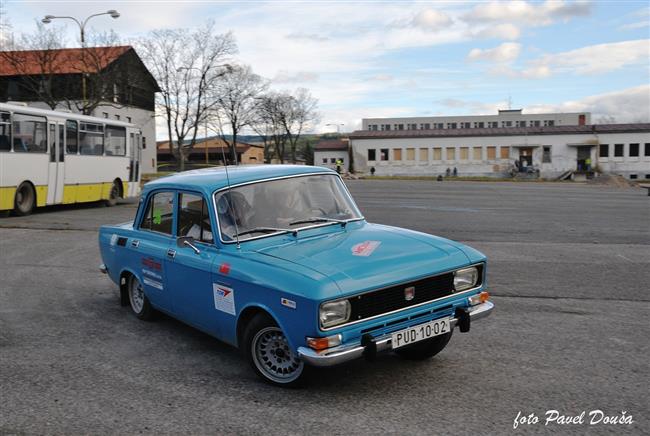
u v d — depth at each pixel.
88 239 12.66
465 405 4.11
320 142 87.62
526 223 15.91
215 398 4.30
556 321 6.35
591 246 11.66
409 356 5.09
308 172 5.53
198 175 5.62
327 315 3.89
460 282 4.60
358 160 76.00
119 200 24.31
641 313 6.68
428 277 4.35
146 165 63.22
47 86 39.81
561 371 4.80
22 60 41.44
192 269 5.06
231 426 3.83
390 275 4.17
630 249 11.26
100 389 4.52
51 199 18.12
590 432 3.70
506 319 6.43
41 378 4.78
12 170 16.50
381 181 54.00
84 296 7.70
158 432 3.76
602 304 7.11
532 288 7.96
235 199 5.02
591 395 4.29
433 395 4.29
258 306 4.29
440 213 18.98
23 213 17.14
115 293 7.87
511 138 72.25
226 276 4.60
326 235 5.01
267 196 5.13
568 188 40.91
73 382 4.68
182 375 4.80
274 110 77.88
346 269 4.14
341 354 3.89
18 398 4.36
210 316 4.92
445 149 73.94
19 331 6.15
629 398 4.23
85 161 19.69
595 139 70.44
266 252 4.59
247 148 98.19
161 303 5.83
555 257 10.38
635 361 5.05
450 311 4.51
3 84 48.09
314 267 4.18
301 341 3.97
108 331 6.11
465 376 4.68
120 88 45.69
